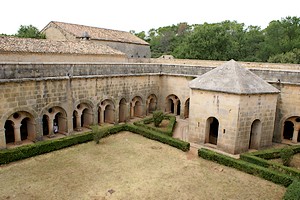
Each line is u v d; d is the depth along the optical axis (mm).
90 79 24000
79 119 24078
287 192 13328
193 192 14531
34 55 25750
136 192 14320
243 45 73562
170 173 16781
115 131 24719
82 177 15844
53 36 40156
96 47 33938
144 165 17875
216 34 56812
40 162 17859
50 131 21906
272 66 33562
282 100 24188
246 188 15172
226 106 20703
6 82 17984
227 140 20938
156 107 33500
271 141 22938
